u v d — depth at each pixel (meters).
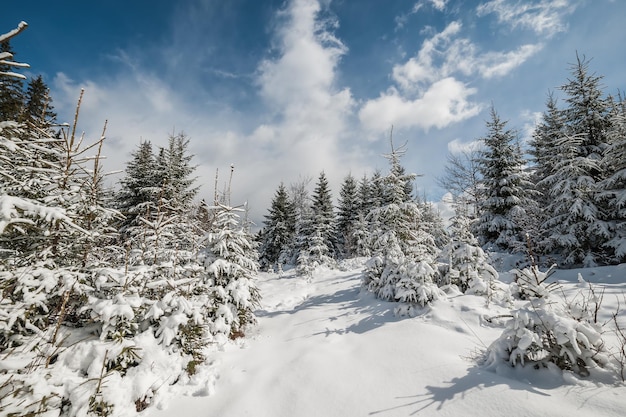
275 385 4.72
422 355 4.98
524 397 3.36
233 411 4.14
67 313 4.87
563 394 3.32
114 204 19.72
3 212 3.22
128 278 5.23
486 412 3.31
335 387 4.46
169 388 4.62
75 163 5.13
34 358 3.97
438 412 3.52
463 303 6.93
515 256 15.07
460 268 8.55
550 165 18.92
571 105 16.42
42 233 4.60
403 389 4.13
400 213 10.35
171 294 5.47
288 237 30.95
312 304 10.49
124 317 4.72
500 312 6.38
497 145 18.39
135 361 4.66
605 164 13.55
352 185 36.19
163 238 7.57
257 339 7.11
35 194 4.79
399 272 8.91
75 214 4.71
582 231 13.20
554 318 3.82
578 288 7.38
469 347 5.11
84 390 3.79
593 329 3.72
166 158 20.67
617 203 11.89
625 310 5.47
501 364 4.07
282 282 16.06
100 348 4.31
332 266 21.98
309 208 31.75
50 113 15.64
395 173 10.65
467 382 3.91
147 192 19.08
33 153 4.99
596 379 3.47
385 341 5.85
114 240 7.59
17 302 4.01
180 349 5.18
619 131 12.89
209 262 7.48
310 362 5.33
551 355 3.88
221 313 6.66
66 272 4.48
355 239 29.67
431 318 6.70
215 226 7.95
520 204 17.33
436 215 22.52
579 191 13.27
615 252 11.93
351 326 7.38
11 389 3.45
